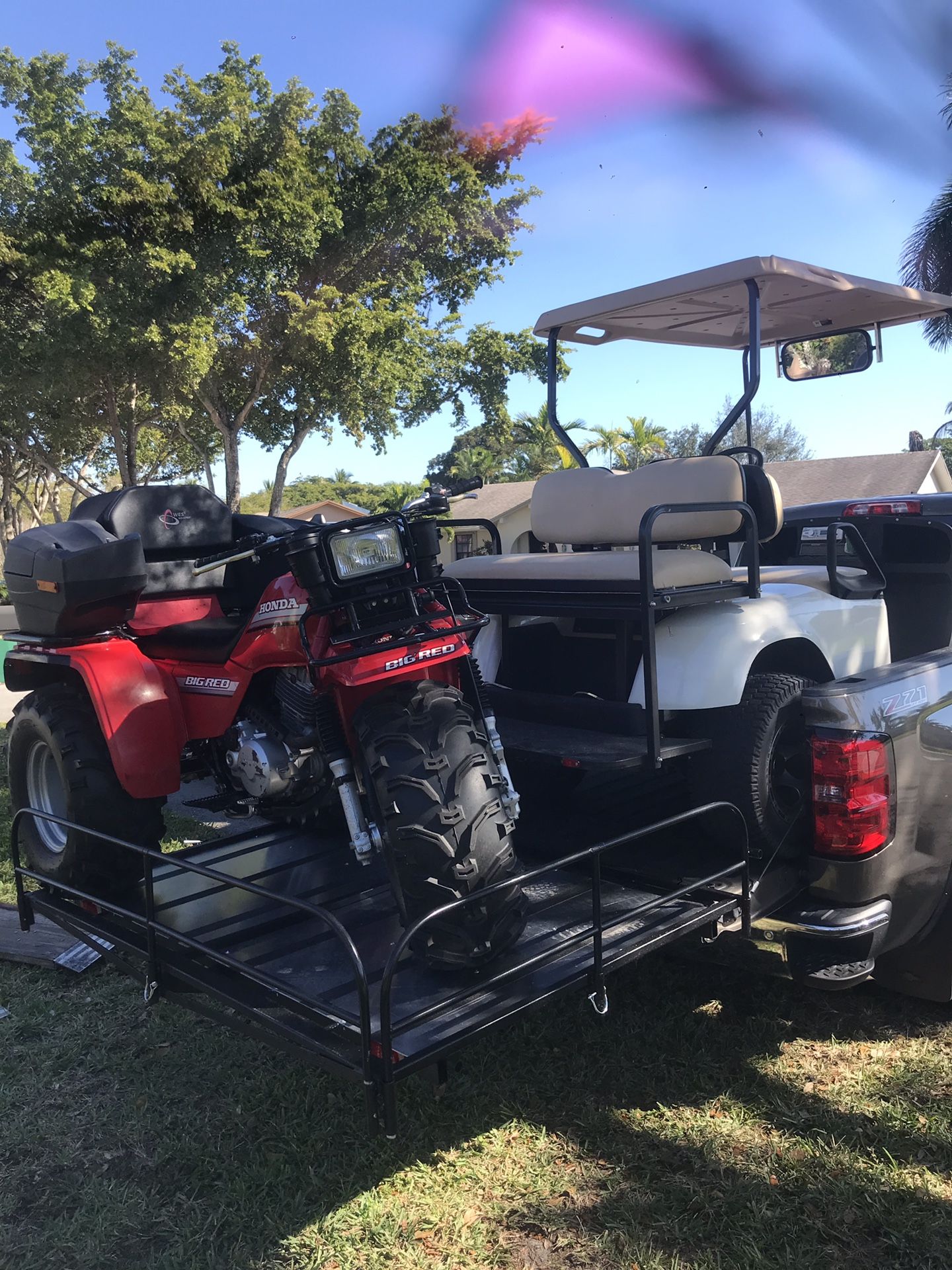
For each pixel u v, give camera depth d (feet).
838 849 10.02
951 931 11.10
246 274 65.21
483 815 8.42
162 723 11.28
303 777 11.00
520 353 81.30
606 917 9.80
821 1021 11.94
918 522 14.98
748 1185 8.98
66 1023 12.32
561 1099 10.48
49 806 13.21
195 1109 10.43
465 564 12.25
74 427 76.38
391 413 75.20
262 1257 8.30
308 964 9.11
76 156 60.75
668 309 14.62
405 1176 9.26
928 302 14.48
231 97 62.44
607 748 10.14
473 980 8.49
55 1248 8.46
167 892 11.42
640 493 12.00
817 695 10.13
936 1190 8.87
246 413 72.54
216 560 9.62
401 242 72.18
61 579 11.12
